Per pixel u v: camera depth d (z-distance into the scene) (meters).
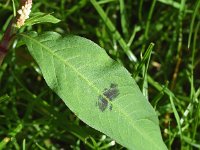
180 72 0.27
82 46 0.16
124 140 0.16
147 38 0.27
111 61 0.17
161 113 0.24
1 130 0.23
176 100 0.24
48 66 0.16
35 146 0.23
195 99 0.24
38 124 0.23
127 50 0.26
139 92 0.17
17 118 0.24
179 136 0.24
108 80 0.16
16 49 0.26
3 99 0.19
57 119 0.23
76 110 0.16
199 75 0.27
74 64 0.16
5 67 0.25
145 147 0.16
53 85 0.16
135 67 0.25
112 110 0.16
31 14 0.18
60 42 0.17
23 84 0.26
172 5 0.27
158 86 0.25
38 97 0.24
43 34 0.17
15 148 0.23
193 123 0.24
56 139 0.24
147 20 0.27
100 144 0.23
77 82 0.16
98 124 0.16
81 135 0.22
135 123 0.16
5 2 0.27
